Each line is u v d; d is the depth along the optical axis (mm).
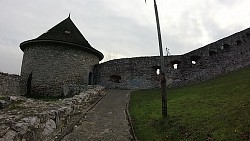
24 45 22984
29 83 22047
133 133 8422
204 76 21094
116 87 22703
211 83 17234
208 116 8266
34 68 21766
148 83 22062
